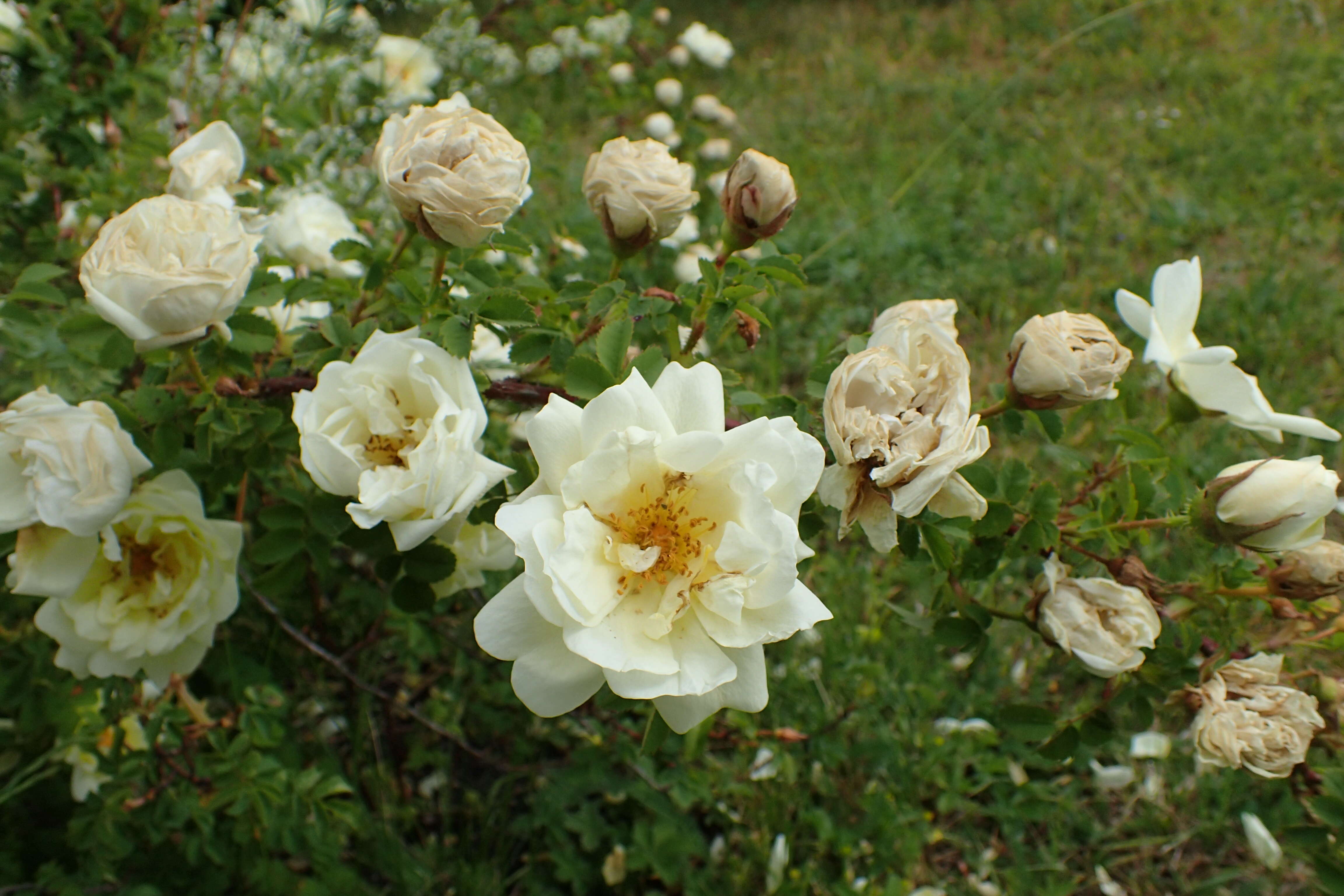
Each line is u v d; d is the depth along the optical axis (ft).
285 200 1.40
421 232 0.86
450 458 0.75
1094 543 1.02
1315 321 2.33
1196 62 3.85
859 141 3.45
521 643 0.72
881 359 0.80
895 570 1.69
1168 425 0.96
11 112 1.35
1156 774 1.50
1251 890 1.39
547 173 1.67
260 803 1.09
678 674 0.72
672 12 4.69
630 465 0.74
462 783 1.49
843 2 4.88
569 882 1.38
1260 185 2.93
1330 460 1.96
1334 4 4.29
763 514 0.71
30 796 1.23
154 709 1.16
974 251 2.67
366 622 1.47
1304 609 0.99
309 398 0.79
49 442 0.81
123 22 1.37
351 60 1.65
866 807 1.40
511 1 2.09
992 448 1.94
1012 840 1.43
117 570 0.94
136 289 0.77
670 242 1.76
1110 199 2.96
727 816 1.41
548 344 0.94
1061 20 4.42
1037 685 1.59
